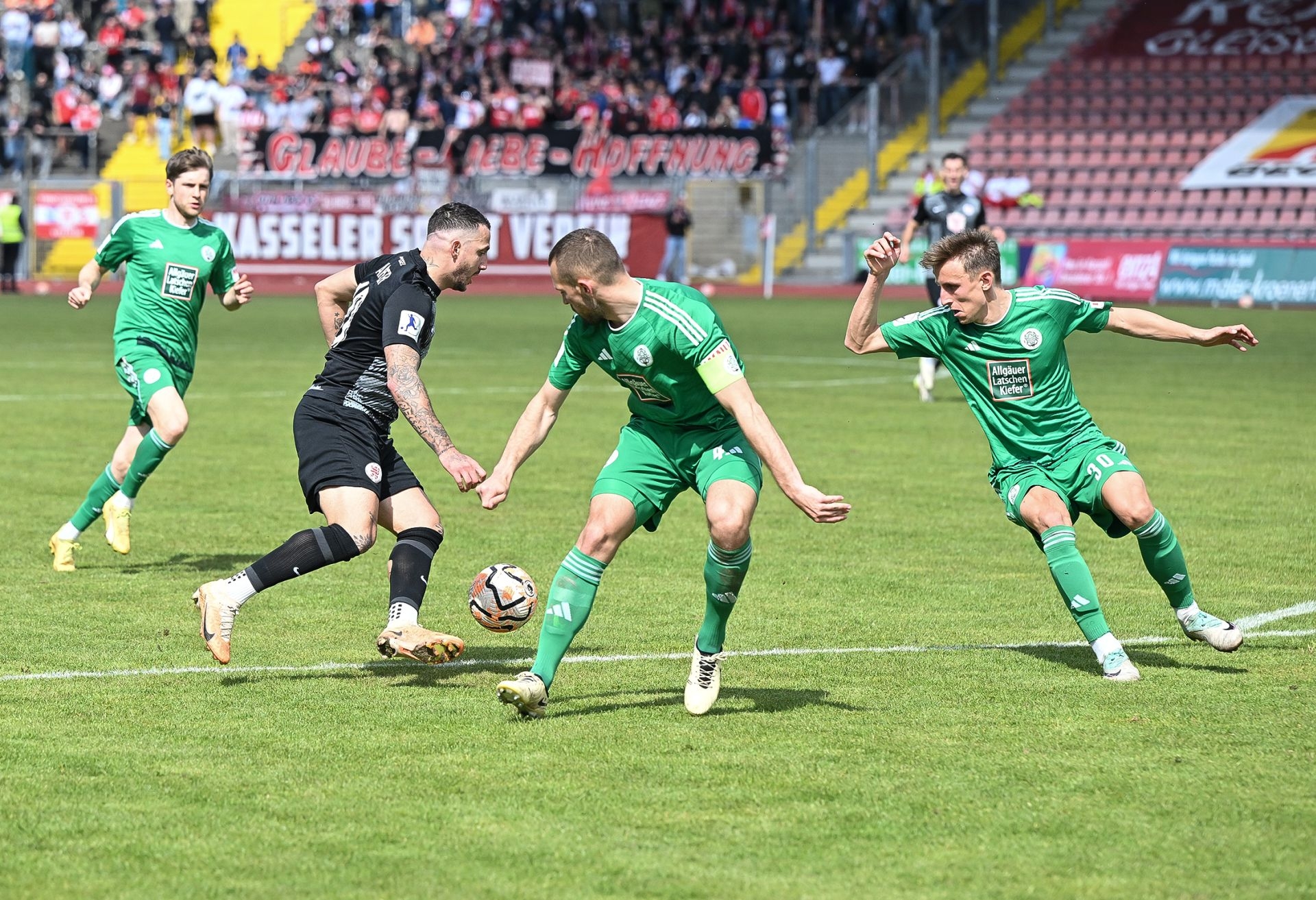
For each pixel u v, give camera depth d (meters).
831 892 9.04
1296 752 11.73
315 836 9.91
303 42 107.06
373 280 14.11
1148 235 85.12
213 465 27.36
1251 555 19.91
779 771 11.26
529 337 57.88
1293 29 90.81
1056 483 14.38
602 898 8.95
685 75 95.88
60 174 98.94
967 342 14.23
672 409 12.62
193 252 19.25
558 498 24.23
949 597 17.52
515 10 103.00
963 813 10.38
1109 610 16.91
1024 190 86.31
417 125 94.06
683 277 84.69
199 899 8.95
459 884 9.14
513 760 11.51
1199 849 9.73
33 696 13.22
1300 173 84.56
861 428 32.75
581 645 15.31
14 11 102.31
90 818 10.23
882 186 90.56
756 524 22.28
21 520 22.11
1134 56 92.94
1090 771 11.26
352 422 14.16
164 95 102.12
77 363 46.88
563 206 88.75
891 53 95.56
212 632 13.38
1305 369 46.19
